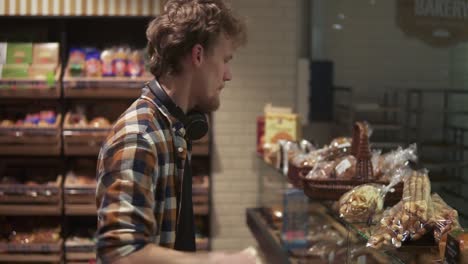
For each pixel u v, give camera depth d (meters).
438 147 4.63
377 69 5.30
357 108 5.50
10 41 5.68
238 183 5.88
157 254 1.71
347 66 5.62
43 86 5.36
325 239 3.72
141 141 1.85
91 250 5.54
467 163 4.35
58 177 5.51
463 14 4.51
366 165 2.94
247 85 5.85
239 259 1.77
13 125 5.41
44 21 5.78
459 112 4.50
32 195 5.41
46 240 5.46
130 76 5.51
